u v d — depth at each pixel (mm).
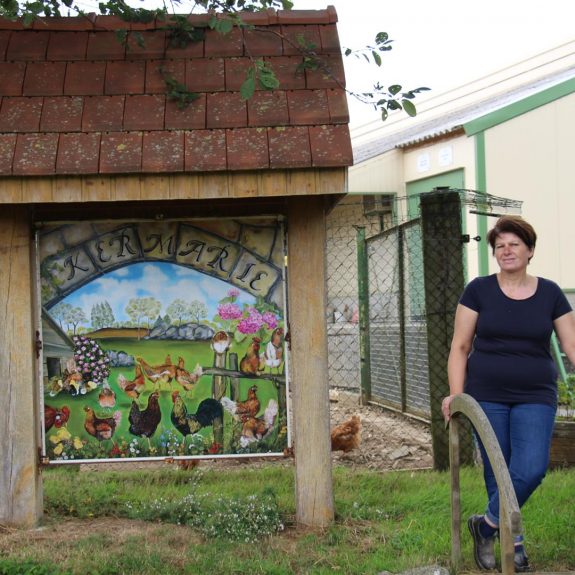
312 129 4652
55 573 4137
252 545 4707
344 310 12070
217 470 6867
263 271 5168
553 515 5148
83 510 5410
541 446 4102
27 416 5008
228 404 5160
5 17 5078
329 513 5086
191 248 5164
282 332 5176
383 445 7785
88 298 5145
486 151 12133
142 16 5055
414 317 8586
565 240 12477
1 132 4590
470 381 4344
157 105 4762
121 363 5145
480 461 6750
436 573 4117
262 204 5176
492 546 4238
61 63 4953
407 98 4848
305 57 4918
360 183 13430
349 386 11398
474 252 11969
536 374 4199
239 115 4703
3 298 4988
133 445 5141
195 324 5156
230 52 5031
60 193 4500
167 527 5066
